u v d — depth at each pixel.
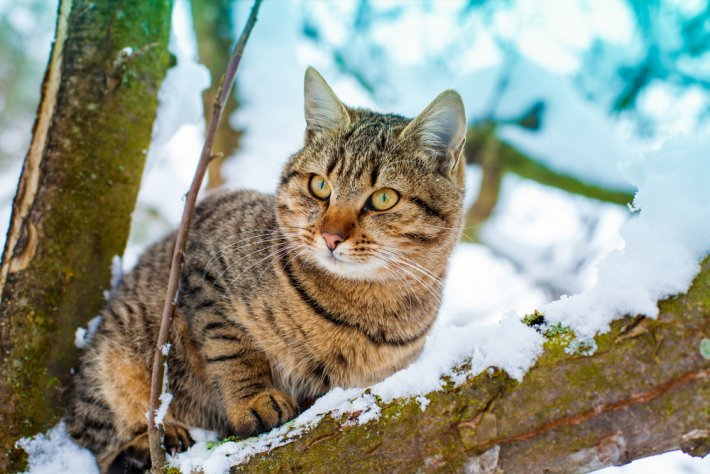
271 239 0.52
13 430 0.47
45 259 0.49
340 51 0.87
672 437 0.36
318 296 0.51
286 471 0.40
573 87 0.88
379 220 0.51
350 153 0.52
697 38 0.78
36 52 1.06
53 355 0.49
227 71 0.40
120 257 0.53
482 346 0.38
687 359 0.35
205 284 0.52
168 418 0.51
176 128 0.57
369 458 0.38
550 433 0.36
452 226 0.53
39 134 0.51
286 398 0.49
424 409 0.38
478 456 0.37
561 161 0.83
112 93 0.53
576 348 0.37
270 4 0.86
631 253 0.37
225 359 0.50
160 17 0.56
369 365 0.52
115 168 0.52
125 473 0.51
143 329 0.53
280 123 0.83
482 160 0.85
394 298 0.52
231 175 0.80
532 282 0.91
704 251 0.36
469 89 0.86
